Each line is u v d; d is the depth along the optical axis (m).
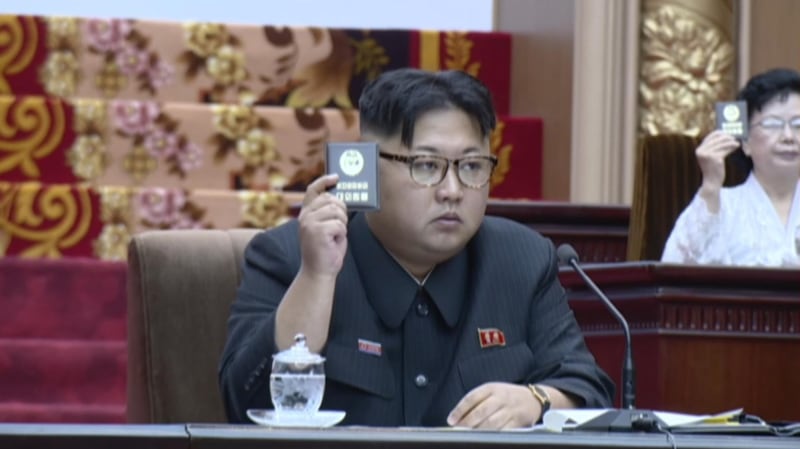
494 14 16.83
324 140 14.80
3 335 12.84
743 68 15.34
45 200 13.65
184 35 15.06
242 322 6.40
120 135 14.38
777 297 9.60
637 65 15.15
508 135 15.42
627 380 6.66
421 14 17.39
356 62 15.45
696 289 9.59
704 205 11.39
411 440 4.62
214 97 15.13
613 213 13.09
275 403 5.39
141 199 13.84
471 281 6.66
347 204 6.02
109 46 14.88
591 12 15.03
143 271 7.33
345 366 6.30
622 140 15.09
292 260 6.55
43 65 14.76
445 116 6.31
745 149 11.80
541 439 4.68
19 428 4.49
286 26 15.30
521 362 6.54
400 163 6.31
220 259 7.44
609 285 9.95
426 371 6.44
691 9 15.22
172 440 4.52
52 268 13.04
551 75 15.49
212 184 14.56
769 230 11.52
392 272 6.47
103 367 12.48
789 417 9.65
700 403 9.61
